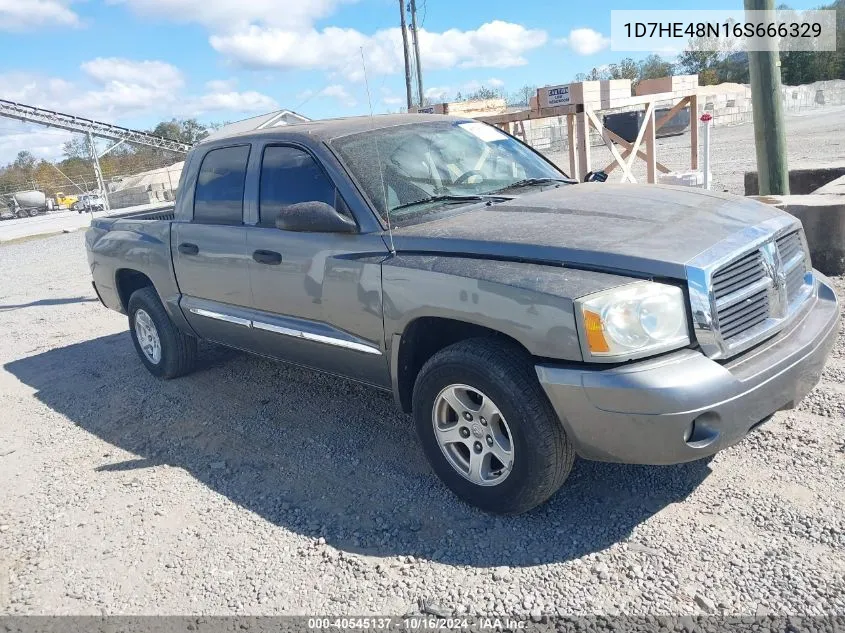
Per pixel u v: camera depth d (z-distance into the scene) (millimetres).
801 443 3738
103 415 5504
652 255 2994
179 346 5867
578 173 10758
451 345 3432
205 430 4965
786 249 3498
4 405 6066
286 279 4250
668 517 3291
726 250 3072
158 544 3598
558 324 2938
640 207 3594
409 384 3812
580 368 2943
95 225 6523
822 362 3365
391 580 3102
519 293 3055
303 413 5051
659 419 2832
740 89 47219
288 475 4172
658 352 2918
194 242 5012
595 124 10086
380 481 3961
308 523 3629
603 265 3025
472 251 3379
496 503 3381
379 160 3934
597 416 2930
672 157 21156
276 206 4414
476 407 3398
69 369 6914
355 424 4758
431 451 3621
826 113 36250
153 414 5371
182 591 3197
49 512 4051
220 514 3824
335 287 3914
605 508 3426
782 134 7980
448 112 11781
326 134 4332
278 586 3154
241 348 5102
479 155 4555
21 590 3338
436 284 3363
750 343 3092
